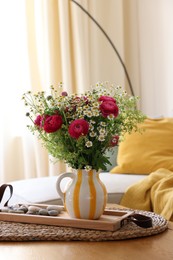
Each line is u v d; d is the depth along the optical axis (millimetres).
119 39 4207
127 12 4336
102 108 1460
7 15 3605
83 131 1438
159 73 4309
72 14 3848
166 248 1301
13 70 3621
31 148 3680
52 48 3734
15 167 3684
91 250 1289
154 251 1274
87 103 1503
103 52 4164
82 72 3832
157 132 2932
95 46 4086
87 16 3953
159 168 2785
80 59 3830
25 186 2492
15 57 3633
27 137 3646
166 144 2889
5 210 1621
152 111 4352
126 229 1453
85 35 3910
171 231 1494
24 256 1249
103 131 1458
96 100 1501
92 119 1474
